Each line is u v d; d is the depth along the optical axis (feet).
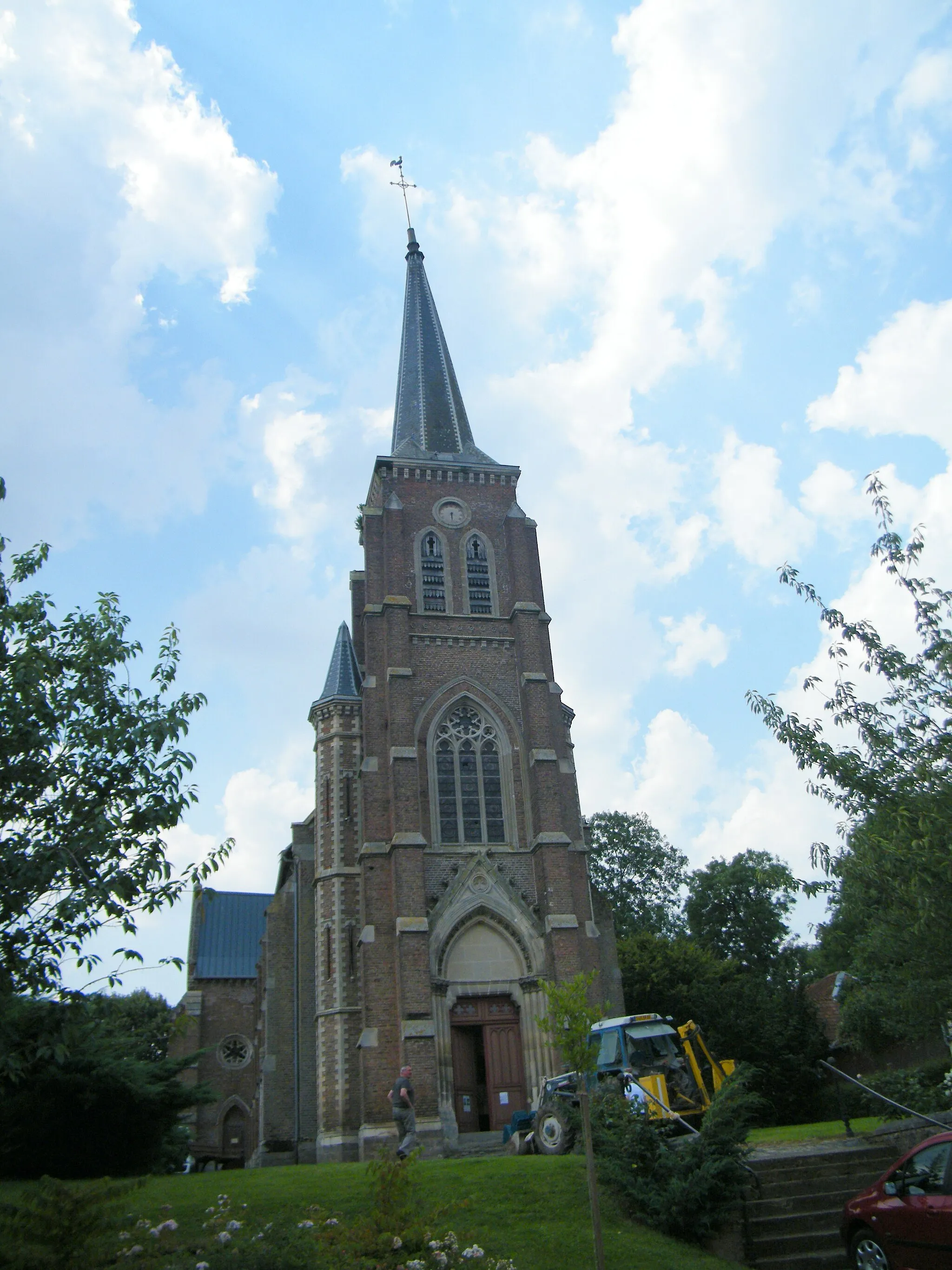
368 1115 109.19
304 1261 39.09
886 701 57.06
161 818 48.70
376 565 142.72
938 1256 43.06
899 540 59.36
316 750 149.38
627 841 229.45
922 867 50.44
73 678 51.98
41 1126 74.18
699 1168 54.95
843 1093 138.92
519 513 149.59
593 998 119.75
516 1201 56.54
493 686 137.59
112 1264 36.22
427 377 172.76
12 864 42.98
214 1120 216.74
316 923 142.41
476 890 122.21
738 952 213.25
